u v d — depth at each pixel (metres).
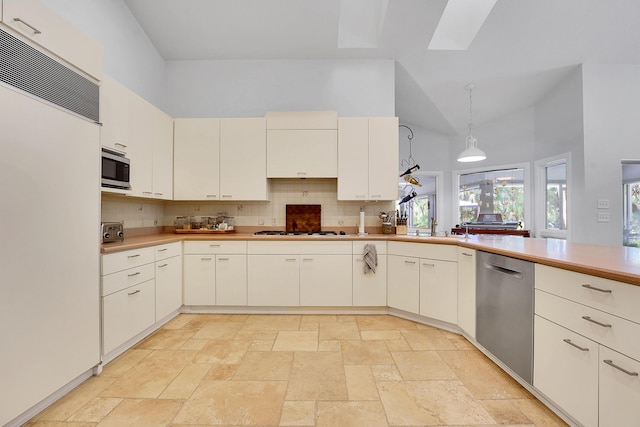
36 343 1.36
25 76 1.33
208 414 1.40
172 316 2.70
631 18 2.74
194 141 3.07
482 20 2.85
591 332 1.17
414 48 3.19
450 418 1.38
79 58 1.61
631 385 1.01
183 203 3.37
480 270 1.99
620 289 1.06
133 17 2.81
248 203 3.37
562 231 3.65
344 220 3.36
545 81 3.59
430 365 1.86
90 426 1.32
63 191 1.50
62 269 1.49
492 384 1.65
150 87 3.10
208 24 2.91
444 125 4.70
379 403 1.48
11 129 1.26
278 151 3.07
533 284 1.50
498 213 4.48
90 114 1.69
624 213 3.45
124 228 2.71
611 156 3.28
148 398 1.52
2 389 1.22
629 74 3.29
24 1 1.32
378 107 3.35
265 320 2.65
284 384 1.65
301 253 2.78
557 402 1.33
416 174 5.12
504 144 4.35
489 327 1.89
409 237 2.70
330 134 3.08
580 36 2.95
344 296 2.78
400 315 2.75
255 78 3.38
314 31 2.98
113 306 1.88
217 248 2.79
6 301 1.24
